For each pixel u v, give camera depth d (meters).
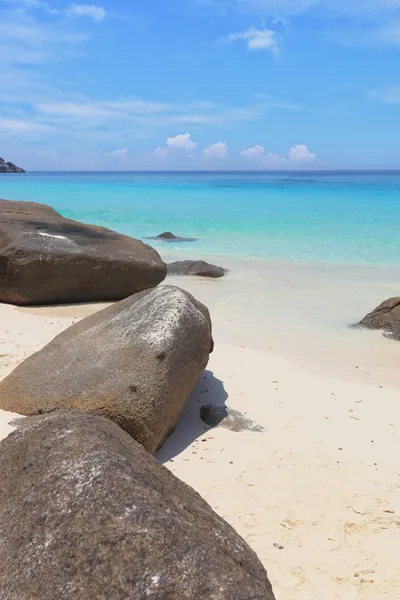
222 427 5.67
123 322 5.81
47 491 2.59
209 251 18.00
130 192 43.47
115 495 2.50
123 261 11.38
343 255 16.98
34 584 2.32
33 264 10.64
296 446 5.34
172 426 5.44
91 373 5.21
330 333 9.38
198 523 2.62
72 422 2.98
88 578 2.28
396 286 12.88
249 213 27.44
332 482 4.73
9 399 5.21
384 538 4.02
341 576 3.63
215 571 2.32
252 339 8.94
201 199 36.16
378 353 8.41
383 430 5.80
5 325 8.77
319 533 4.05
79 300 11.25
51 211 14.09
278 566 3.69
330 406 6.38
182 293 6.07
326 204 31.39
